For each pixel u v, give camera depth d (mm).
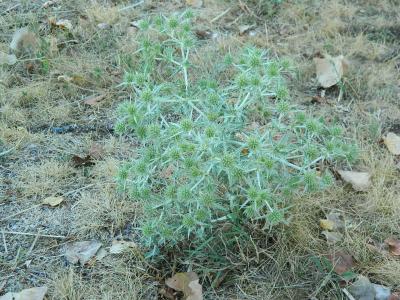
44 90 839
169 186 577
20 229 649
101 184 700
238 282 601
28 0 1034
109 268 607
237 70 878
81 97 852
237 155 567
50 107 822
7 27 966
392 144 781
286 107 596
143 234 621
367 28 1021
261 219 638
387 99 871
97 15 998
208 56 905
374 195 703
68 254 619
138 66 897
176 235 589
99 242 635
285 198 624
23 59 902
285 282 603
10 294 570
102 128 798
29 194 688
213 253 612
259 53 626
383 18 1036
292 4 1062
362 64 940
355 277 604
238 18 1033
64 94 853
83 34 966
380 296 592
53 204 675
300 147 600
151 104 601
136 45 930
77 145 767
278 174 603
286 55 944
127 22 998
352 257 630
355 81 894
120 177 588
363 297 588
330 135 674
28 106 830
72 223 657
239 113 595
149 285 594
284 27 1021
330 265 611
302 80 910
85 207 674
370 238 660
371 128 802
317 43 977
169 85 649
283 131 653
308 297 590
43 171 715
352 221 679
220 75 876
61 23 967
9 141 760
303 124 611
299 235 635
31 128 792
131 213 669
